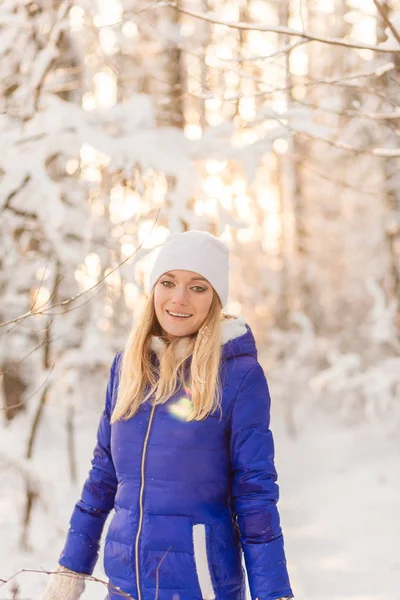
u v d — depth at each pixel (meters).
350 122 8.66
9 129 4.99
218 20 2.67
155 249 4.63
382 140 8.83
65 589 2.05
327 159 10.99
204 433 1.89
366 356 12.30
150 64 5.81
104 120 4.95
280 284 15.42
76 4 5.04
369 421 13.24
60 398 6.64
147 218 5.00
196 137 4.79
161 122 5.17
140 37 5.73
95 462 2.12
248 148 4.59
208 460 1.88
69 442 6.62
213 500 1.89
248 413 1.91
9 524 5.17
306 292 15.97
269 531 1.87
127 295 5.34
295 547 5.41
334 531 5.83
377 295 10.21
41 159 4.79
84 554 2.07
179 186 4.63
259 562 1.85
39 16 5.26
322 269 17.92
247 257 15.37
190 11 2.72
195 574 1.82
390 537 5.48
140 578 1.84
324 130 3.87
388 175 9.51
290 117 3.91
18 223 5.27
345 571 4.65
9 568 4.27
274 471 1.93
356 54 6.51
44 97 5.05
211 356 1.93
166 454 1.88
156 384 1.96
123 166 4.82
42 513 5.08
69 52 5.58
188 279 2.03
